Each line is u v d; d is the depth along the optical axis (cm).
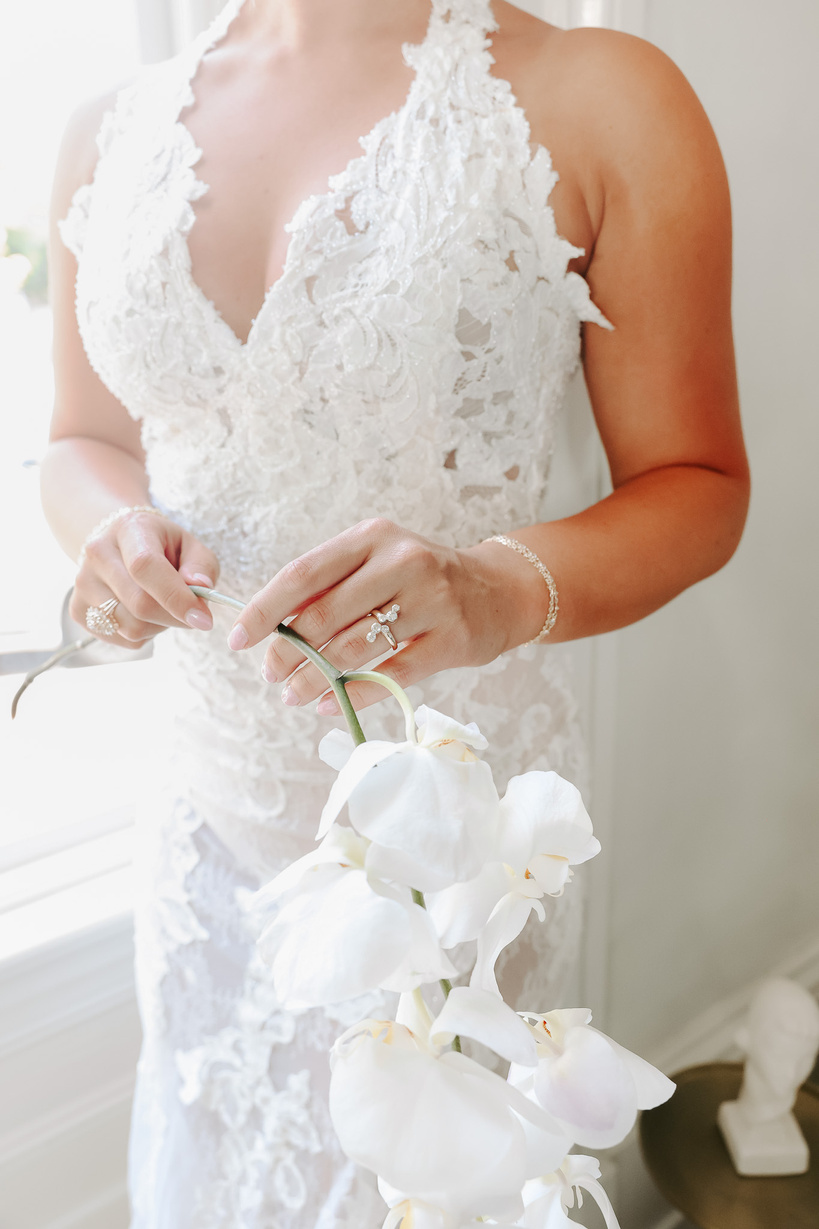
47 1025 124
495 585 73
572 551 81
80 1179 130
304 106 83
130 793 150
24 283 133
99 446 108
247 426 86
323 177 82
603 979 161
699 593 158
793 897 203
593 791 147
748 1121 139
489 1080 30
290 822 92
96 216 93
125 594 82
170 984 96
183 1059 94
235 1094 91
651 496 88
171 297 85
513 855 33
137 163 88
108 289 88
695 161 80
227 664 92
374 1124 29
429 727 34
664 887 170
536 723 96
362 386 81
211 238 85
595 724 144
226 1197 91
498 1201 29
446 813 30
